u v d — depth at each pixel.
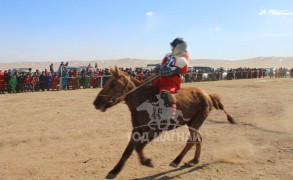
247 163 7.69
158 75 6.64
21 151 8.71
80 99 19.02
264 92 24.06
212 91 24.92
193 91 7.37
